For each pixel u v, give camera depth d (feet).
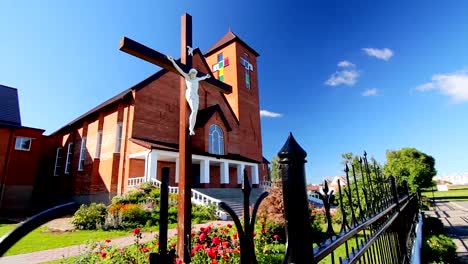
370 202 9.78
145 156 59.93
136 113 66.33
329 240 5.74
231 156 80.64
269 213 27.37
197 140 77.30
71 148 82.94
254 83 110.93
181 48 25.58
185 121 23.30
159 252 3.44
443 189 216.54
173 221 39.91
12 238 2.16
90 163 71.87
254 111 107.65
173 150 62.59
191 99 24.00
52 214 2.43
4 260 22.02
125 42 19.67
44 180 83.25
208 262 13.91
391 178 14.16
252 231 4.26
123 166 64.28
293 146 4.76
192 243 18.58
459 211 72.74
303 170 4.83
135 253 17.28
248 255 4.07
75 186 74.18
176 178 67.56
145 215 40.24
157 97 72.49
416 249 20.07
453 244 27.50
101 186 67.15
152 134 69.10
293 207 4.58
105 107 71.20
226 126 84.07
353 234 6.73
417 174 57.88
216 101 94.02
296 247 4.46
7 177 62.95
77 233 33.91
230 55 104.32
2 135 63.72
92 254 18.30
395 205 13.41
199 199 52.90
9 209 61.93
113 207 40.63
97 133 72.38
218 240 14.80
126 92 68.59
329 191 6.77
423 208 57.26
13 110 68.44
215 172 83.61
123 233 33.65
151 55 21.27
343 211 6.89
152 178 56.39
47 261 21.59
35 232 34.40
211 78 27.37
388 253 10.47
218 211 45.93
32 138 68.39
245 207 4.33
